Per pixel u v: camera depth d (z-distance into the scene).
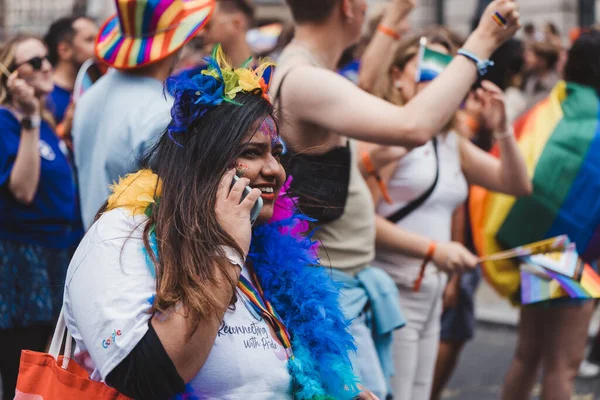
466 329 6.41
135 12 4.54
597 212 5.82
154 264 2.54
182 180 2.63
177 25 4.65
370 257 4.35
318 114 3.96
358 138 3.91
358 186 4.26
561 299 5.55
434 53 4.95
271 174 2.78
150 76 4.63
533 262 5.18
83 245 2.63
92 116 4.62
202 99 2.67
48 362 2.73
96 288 2.51
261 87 2.80
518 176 5.36
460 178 5.29
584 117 5.90
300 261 3.14
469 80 3.89
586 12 17.69
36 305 5.41
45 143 5.59
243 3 6.77
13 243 5.39
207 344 2.47
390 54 5.66
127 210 2.65
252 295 2.78
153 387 2.44
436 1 18.92
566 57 6.15
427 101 3.81
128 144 4.43
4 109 5.46
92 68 6.54
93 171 4.59
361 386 3.26
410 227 5.09
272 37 9.19
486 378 8.20
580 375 8.17
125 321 2.45
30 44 5.52
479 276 6.53
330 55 4.44
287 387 2.75
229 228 2.59
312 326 3.01
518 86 10.52
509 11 3.88
